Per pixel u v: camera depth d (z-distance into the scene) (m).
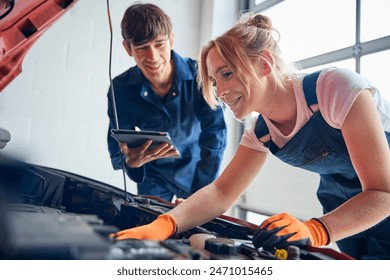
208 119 1.37
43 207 0.79
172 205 0.85
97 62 2.07
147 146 1.00
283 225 0.55
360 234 0.88
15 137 1.85
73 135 1.99
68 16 2.00
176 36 2.37
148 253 0.32
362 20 1.75
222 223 0.70
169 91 1.36
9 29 0.71
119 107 1.39
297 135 0.79
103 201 0.86
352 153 0.63
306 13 2.12
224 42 0.71
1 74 0.80
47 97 1.93
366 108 0.64
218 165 1.35
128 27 1.12
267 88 0.75
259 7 2.48
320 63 1.97
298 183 1.97
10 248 0.22
